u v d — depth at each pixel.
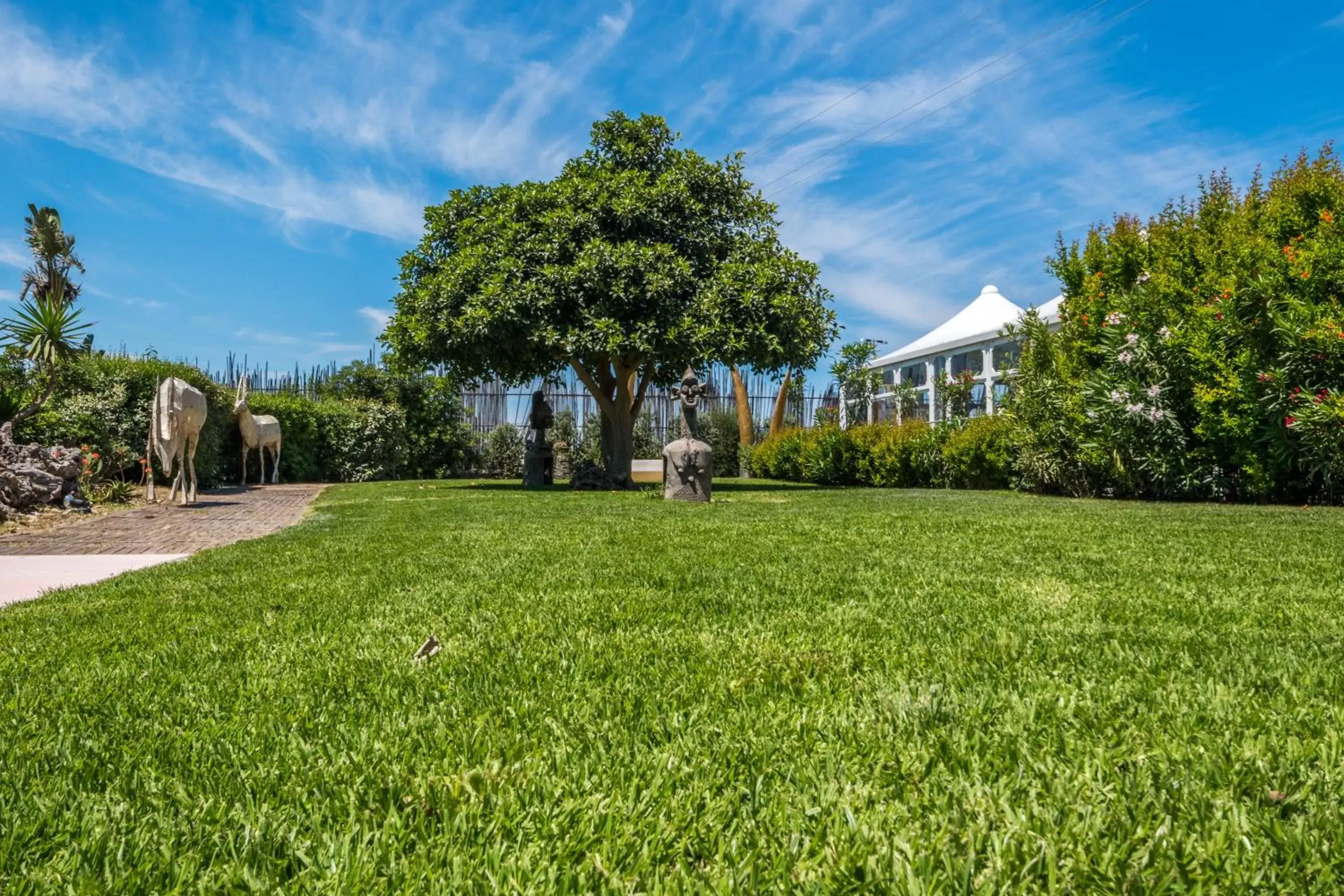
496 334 13.89
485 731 1.89
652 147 16.27
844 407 24.34
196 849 1.36
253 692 2.24
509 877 1.24
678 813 1.46
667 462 11.05
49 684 2.36
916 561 4.65
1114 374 11.41
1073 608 3.23
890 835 1.37
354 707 2.09
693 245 15.28
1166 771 1.58
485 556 5.09
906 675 2.30
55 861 1.32
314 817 1.46
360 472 21.95
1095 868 1.23
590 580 4.08
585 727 1.91
